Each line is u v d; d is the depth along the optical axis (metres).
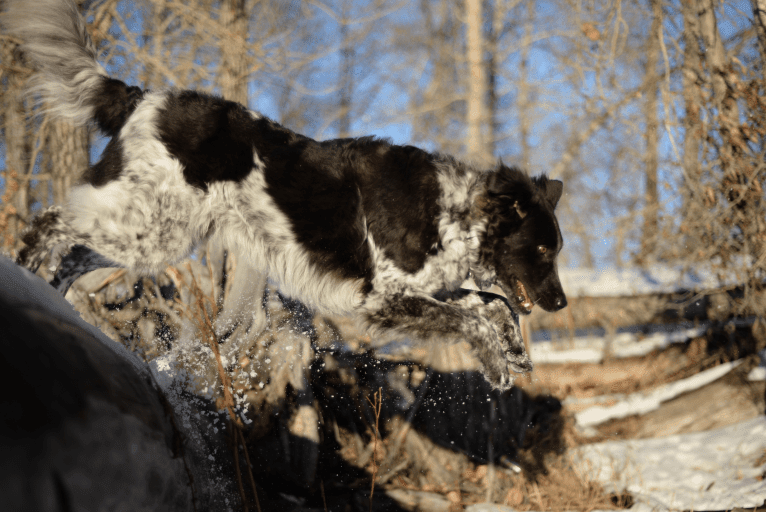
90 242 3.77
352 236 3.83
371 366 6.14
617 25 7.20
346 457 5.71
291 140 3.97
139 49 6.90
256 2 8.69
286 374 5.39
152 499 2.12
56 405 1.76
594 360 6.95
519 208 3.99
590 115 9.19
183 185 3.81
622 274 7.34
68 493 1.67
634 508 4.95
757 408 6.41
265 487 4.89
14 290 2.11
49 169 7.45
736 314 6.59
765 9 5.97
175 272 4.86
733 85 5.90
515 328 4.21
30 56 4.04
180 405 4.07
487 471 5.72
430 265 3.88
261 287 5.43
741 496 4.83
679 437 6.32
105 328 5.34
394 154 3.97
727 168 5.90
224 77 7.43
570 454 6.02
